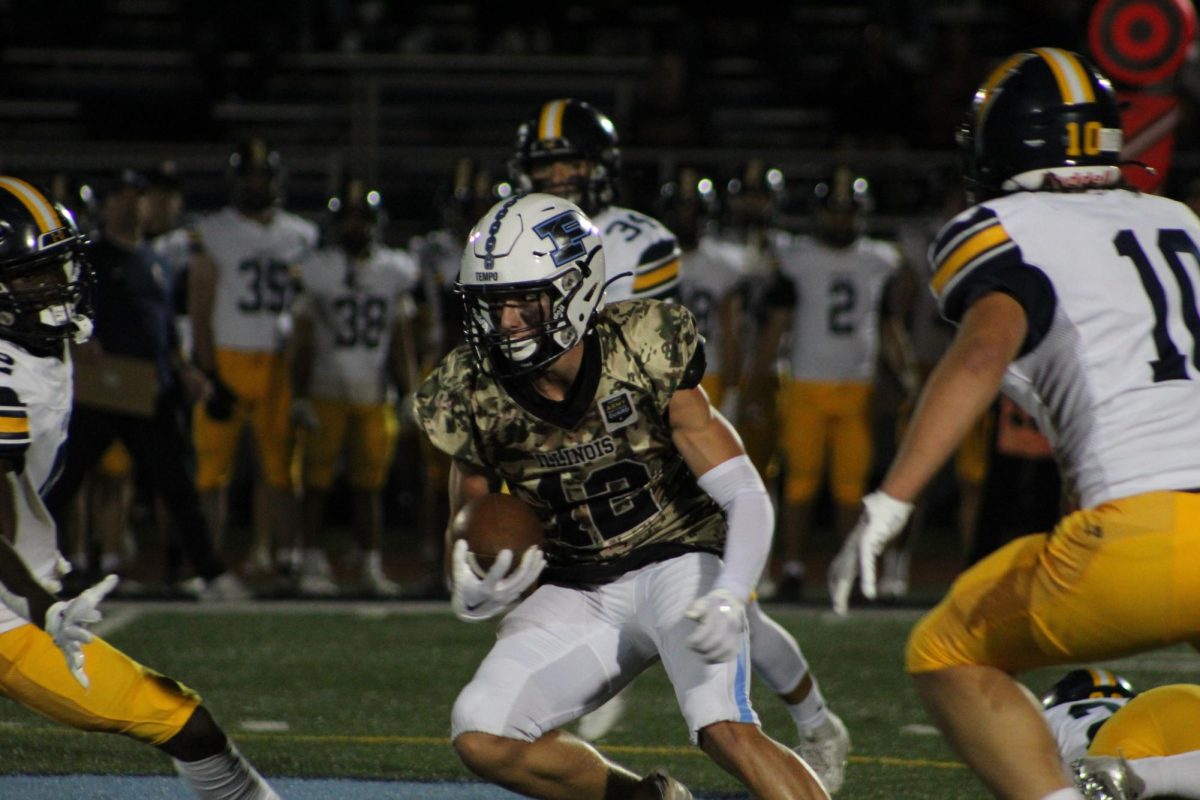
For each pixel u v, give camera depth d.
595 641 10.92
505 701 10.46
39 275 11.09
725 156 35.44
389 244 39.16
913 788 14.11
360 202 26.64
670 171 35.41
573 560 11.15
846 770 14.80
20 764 14.62
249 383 26.45
